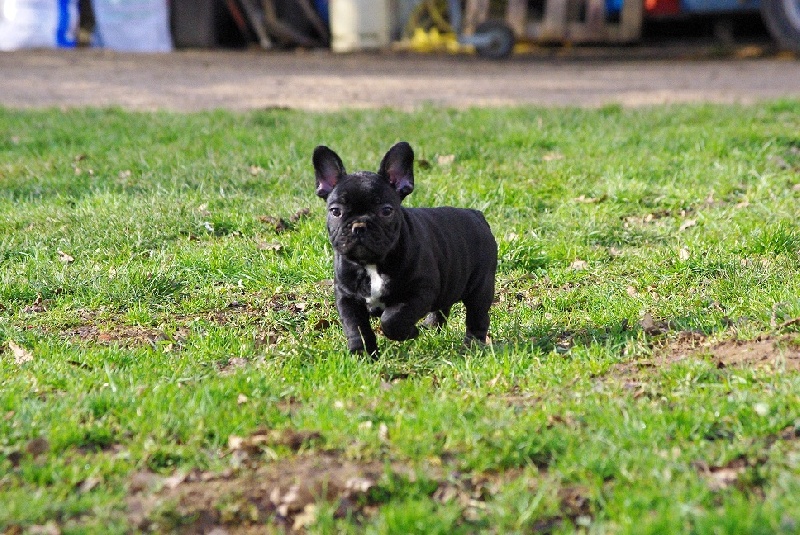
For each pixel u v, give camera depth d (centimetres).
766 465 566
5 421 649
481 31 2864
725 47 3028
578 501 550
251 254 1088
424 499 548
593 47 3150
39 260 1078
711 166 1410
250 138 1605
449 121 1727
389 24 3228
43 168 1423
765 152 1470
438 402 665
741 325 821
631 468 568
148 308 970
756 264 1014
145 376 748
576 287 1016
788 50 2902
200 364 793
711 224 1171
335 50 3203
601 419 628
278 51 3212
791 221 1147
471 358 772
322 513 536
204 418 654
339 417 647
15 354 827
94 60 2981
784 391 644
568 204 1268
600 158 1467
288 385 728
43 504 546
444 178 1341
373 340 795
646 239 1155
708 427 614
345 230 732
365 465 593
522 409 665
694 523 500
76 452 626
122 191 1329
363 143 1528
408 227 768
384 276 756
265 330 912
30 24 3284
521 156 1474
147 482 588
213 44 3325
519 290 1020
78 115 1859
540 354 788
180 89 2386
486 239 856
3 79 2578
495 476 583
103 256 1098
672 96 2178
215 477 591
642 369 737
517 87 2358
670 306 914
